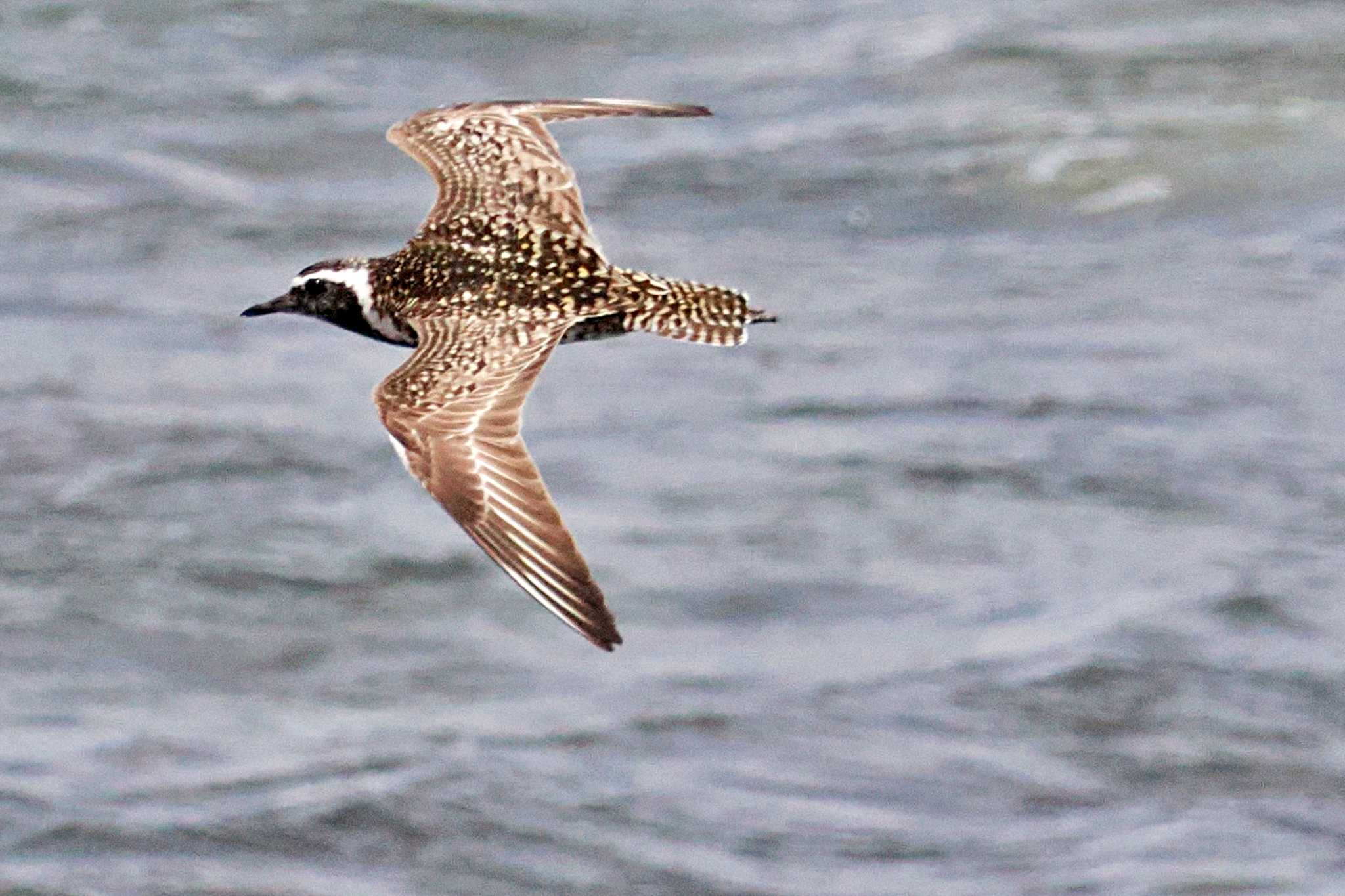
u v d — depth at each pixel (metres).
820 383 20.38
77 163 25.53
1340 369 20.25
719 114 26.77
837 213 24.12
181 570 17.28
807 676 15.88
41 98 27.09
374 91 27.77
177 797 14.66
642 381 20.56
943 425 19.48
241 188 25.09
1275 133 25.25
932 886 13.60
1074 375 20.33
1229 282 22.16
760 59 28.41
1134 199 24.05
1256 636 16.25
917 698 15.57
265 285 22.62
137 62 28.30
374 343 21.39
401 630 16.61
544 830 14.25
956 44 28.30
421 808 14.41
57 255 23.22
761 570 17.23
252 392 20.27
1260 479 18.44
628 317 8.95
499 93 27.67
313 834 14.30
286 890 13.74
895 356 20.86
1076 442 19.09
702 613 16.73
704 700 15.63
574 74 28.16
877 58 28.09
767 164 25.30
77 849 14.17
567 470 18.83
